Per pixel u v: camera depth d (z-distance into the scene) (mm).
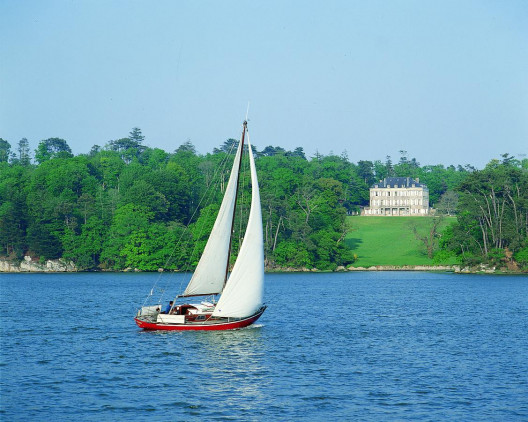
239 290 173500
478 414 105562
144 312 184000
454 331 186625
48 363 140250
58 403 111188
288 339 169625
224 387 121188
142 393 117188
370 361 143000
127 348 156125
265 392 117812
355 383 123875
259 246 173375
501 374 130625
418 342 167250
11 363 140125
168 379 126812
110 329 186000
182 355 148250
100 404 110750
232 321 178625
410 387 120938
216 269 176000
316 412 106750
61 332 180875
